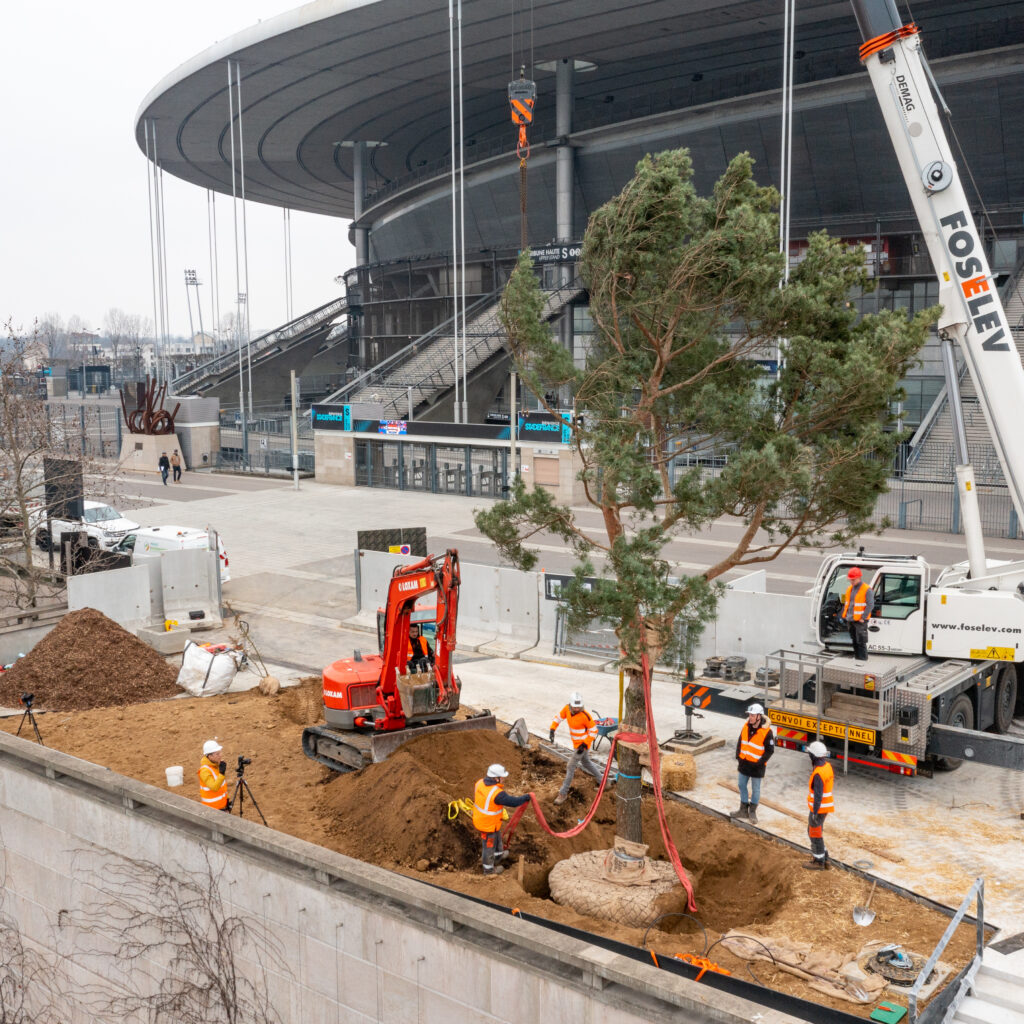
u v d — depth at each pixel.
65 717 19.11
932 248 16.11
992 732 17.14
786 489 11.21
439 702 15.37
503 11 55.56
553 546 35.72
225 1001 11.96
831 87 53.78
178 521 42.56
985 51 49.62
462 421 55.94
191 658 20.94
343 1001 10.91
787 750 17.31
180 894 12.32
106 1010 13.50
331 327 100.94
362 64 65.88
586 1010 9.08
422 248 86.69
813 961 10.34
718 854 13.41
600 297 12.09
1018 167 53.28
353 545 37.31
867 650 16.56
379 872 10.66
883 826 14.02
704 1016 8.52
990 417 16.30
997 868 12.66
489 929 9.70
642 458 12.26
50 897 14.06
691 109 58.88
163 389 61.16
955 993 9.79
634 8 54.62
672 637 11.92
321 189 112.69
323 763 16.30
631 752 12.34
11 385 26.73
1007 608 15.89
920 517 37.69
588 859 12.93
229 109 77.00
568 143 65.75
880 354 11.46
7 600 25.59
